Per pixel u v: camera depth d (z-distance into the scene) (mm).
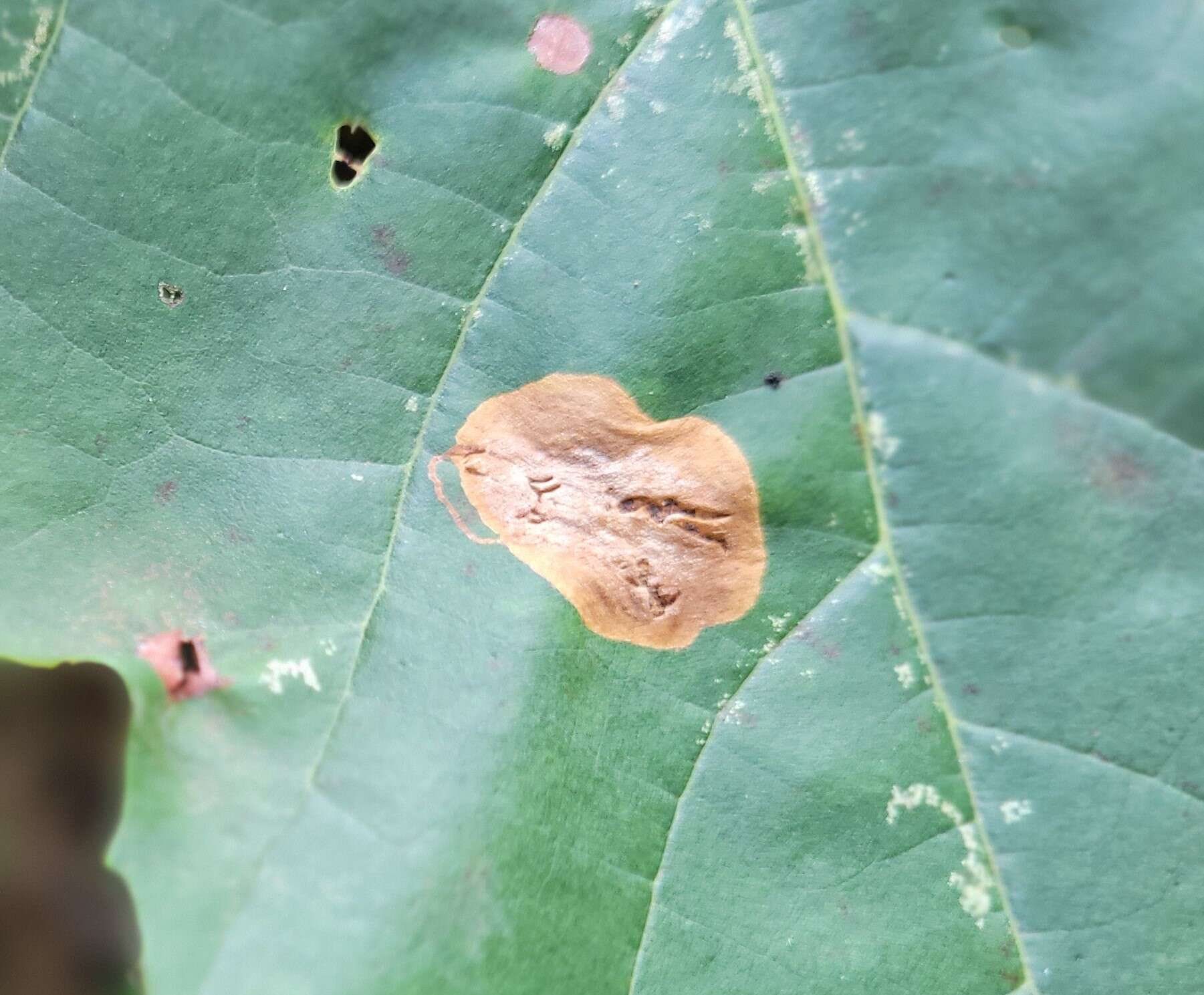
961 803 155
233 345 157
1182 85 152
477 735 155
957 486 154
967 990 155
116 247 157
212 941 151
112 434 157
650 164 156
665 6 156
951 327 154
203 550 156
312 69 156
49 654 155
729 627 156
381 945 152
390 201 157
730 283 155
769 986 155
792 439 155
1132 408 153
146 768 153
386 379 156
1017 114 153
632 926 155
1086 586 153
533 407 156
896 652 155
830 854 155
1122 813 154
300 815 153
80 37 156
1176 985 154
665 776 156
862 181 154
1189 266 152
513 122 156
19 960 185
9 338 157
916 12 154
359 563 156
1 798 179
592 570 156
